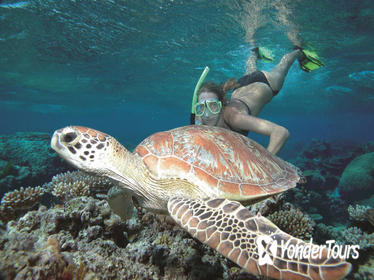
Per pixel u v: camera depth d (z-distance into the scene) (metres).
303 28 9.86
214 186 2.04
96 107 40.16
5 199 2.93
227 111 3.40
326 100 27.12
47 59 14.59
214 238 1.53
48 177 8.73
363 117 45.53
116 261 1.80
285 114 44.28
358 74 15.86
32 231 2.12
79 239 2.09
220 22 9.84
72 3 8.77
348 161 12.48
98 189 3.96
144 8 8.96
